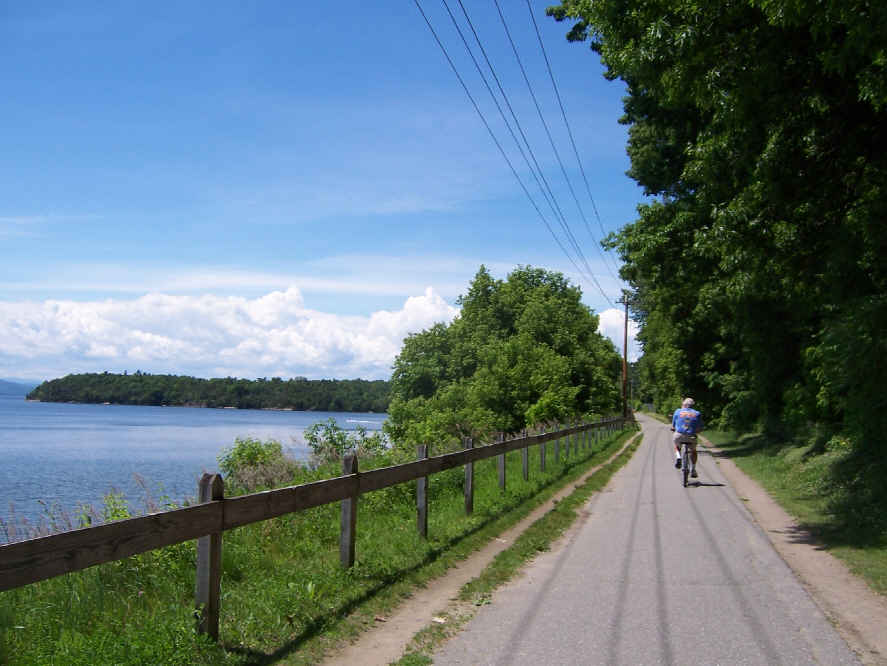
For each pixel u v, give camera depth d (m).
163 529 4.27
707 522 10.22
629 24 11.24
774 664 4.52
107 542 3.89
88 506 7.53
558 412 34.62
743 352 31.02
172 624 4.69
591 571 7.19
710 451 27.53
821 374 14.55
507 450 13.07
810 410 19.17
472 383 39.19
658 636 5.09
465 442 10.74
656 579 6.83
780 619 5.50
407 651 4.80
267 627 5.12
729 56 9.73
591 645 4.90
